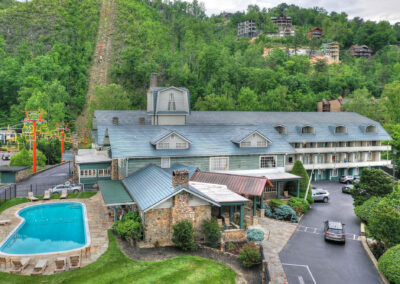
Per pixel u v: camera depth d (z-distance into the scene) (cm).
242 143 3766
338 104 8331
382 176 3098
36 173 4944
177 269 1914
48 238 2436
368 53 18025
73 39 16050
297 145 5116
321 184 4972
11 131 7738
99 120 4772
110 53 16575
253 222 2783
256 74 10306
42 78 11281
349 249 2455
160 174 2798
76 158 4162
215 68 10494
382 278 1988
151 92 4631
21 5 18862
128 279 1786
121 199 2600
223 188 2850
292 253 2347
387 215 2242
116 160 3831
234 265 2058
